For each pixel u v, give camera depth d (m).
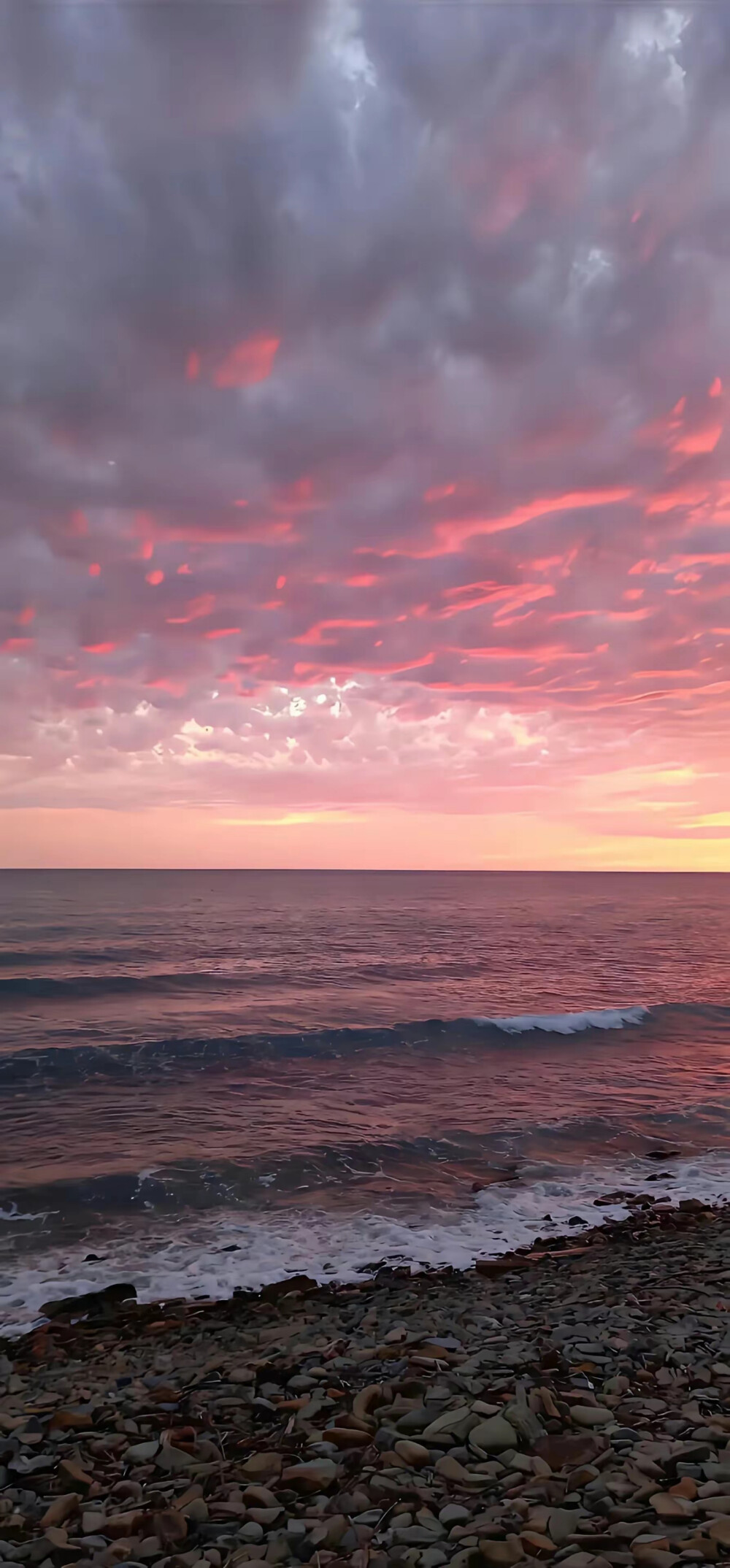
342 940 46.97
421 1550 3.78
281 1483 4.48
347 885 125.38
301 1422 5.29
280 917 62.28
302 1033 21.92
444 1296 8.08
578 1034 23.14
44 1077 17.77
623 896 106.50
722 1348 6.22
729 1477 4.26
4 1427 5.42
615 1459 4.51
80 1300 8.04
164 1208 10.76
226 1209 10.80
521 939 49.12
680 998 29.06
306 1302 8.00
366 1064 19.56
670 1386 5.52
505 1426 4.90
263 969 35.19
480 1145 13.58
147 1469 4.79
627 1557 3.64
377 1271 8.98
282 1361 6.40
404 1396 5.50
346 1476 4.54
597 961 39.25
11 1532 4.16
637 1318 7.04
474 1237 9.98
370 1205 11.01
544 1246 9.67
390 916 65.06
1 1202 10.80
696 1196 11.52
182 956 39.06
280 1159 12.62
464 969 36.38
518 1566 3.62
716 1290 7.90
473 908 76.19
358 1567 3.69
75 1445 5.16
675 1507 3.96
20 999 28.33
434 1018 24.66
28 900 77.25
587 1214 10.82
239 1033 22.34
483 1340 6.66
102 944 43.00
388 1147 13.38
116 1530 4.11
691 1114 15.59
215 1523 4.15
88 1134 13.78
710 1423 4.89
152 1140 13.44
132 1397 5.92
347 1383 5.92
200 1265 9.12
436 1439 4.86
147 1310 7.87
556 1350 6.20
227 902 79.12
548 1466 4.48
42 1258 9.25
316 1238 9.92
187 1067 18.95
